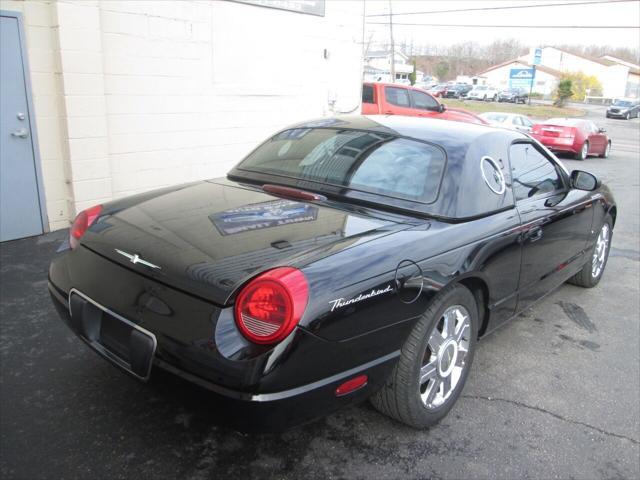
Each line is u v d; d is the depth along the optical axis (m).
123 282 2.43
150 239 2.51
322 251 2.33
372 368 2.37
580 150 17.14
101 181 5.98
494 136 3.49
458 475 2.54
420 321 2.59
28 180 5.54
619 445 2.84
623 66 82.62
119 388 3.04
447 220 2.88
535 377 3.48
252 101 7.64
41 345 3.46
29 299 4.10
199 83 6.94
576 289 5.16
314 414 2.22
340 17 8.66
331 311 2.15
